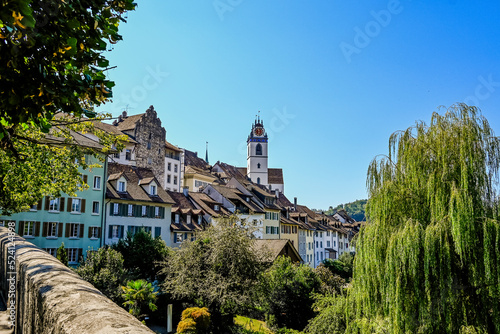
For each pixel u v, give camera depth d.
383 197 14.48
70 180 13.60
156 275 31.02
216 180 83.56
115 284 25.52
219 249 23.59
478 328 11.86
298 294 31.05
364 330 13.88
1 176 11.10
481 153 13.24
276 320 31.08
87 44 4.07
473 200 12.80
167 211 43.66
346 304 15.70
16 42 3.22
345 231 100.31
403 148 15.07
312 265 80.19
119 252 28.67
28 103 3.71
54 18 3.58
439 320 12.23
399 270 12.94
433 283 12.55
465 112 13.93
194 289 23.97
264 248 26.31
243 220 25.94
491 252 12.01
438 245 12.51
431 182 13.65
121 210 38.25
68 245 33.34
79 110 3.99
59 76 3.96
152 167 64.69
